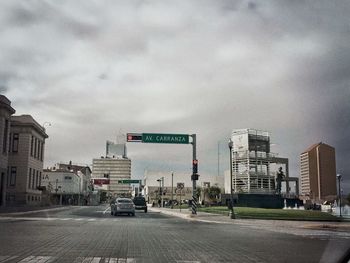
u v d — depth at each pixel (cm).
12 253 1239
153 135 4503
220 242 1698
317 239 1919
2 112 5234
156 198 13575
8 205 5519
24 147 6531
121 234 1975
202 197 12694
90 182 16325
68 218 3450
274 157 10619
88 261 1121
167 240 1739
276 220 3647
